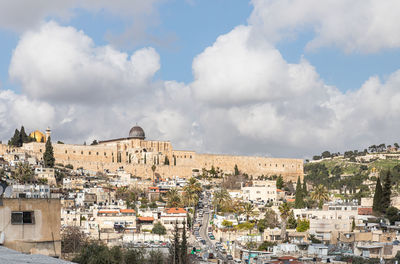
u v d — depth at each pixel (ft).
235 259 520.42
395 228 553.23
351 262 424.46
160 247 459.32
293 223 613.93
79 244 331.16
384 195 639.76
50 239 147.54
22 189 458.09
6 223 142.00
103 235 593.83
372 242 485.97
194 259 465.47
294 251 466.29
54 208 149.69
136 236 612.29
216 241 642.63
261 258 449.06
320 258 425.28
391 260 434.30
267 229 598.34
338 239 526.16
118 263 250.16
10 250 105.60
